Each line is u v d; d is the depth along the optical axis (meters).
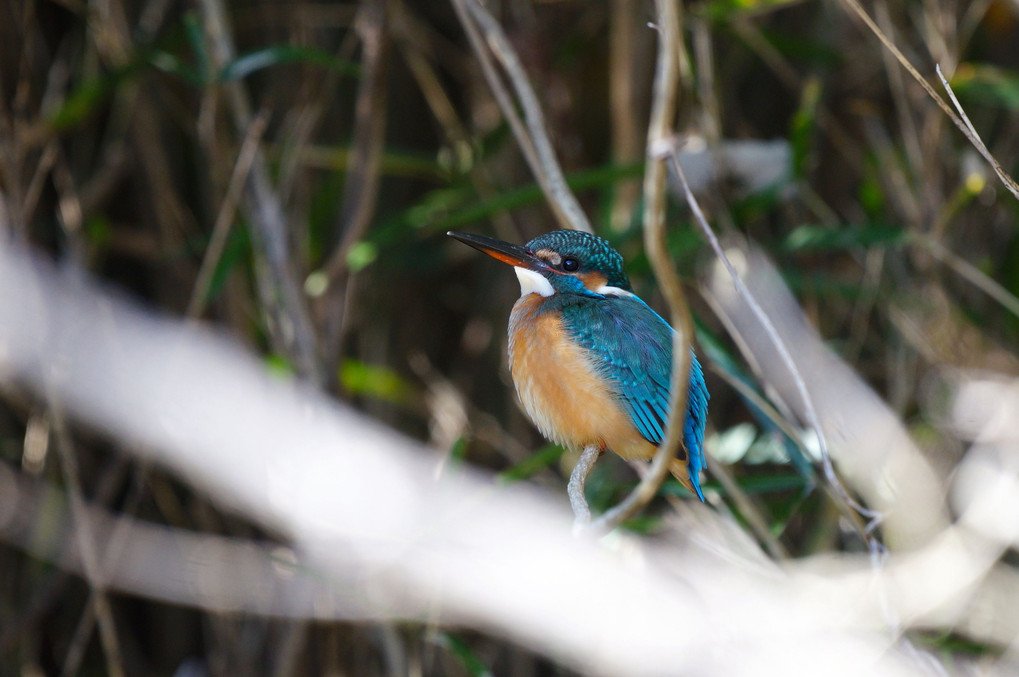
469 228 11.66
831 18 11.04
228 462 9.11
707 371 10.85
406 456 10.67
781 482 8.14
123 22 9.69
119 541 9.61
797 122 9.28
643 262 8.98
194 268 10.34
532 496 10.34
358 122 9.08
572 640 9.31
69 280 9.39
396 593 9.48
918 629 8.87
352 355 11.30
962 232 10.67
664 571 9.21
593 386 6.94
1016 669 8.98
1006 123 10.73
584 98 11.34
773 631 8.20
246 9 10.70
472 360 11.72
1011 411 9.52
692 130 10.10
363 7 9.32
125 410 9.30
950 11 9.75
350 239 9.14
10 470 10.01
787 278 9.85
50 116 9.12
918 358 10.32
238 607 9.61
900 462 9.02
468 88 11.59
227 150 9.26
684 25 9.72
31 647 10.68
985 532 8.69
